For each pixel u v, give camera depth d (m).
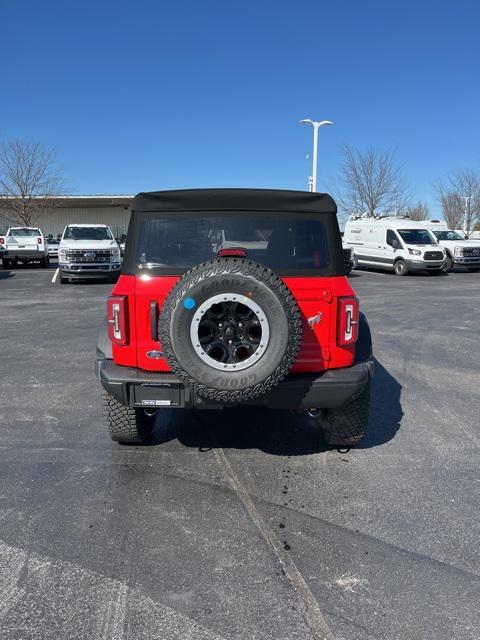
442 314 11.42
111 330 3.68
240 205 3.77
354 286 17.44
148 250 3.72
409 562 2.86
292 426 4.82
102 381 3.68
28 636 2.33
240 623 2.41
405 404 5.48
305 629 2.38
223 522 3.23
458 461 4.12
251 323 3.29
